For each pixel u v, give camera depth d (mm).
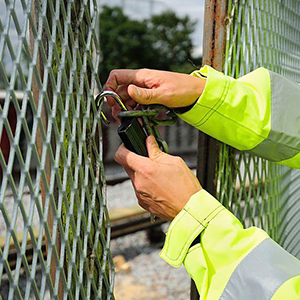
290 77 1496
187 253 778
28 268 621
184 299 2881
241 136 895
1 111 557
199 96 842
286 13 1350
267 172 1270
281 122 900
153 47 16172
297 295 672
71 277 726
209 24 941
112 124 5309
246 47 1041
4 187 567
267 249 735
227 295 723
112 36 15258
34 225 2977
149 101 775
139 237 3805
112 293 826
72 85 679
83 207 729
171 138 6457
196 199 769
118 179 4465
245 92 880
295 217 1705
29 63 598
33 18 652
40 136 699
